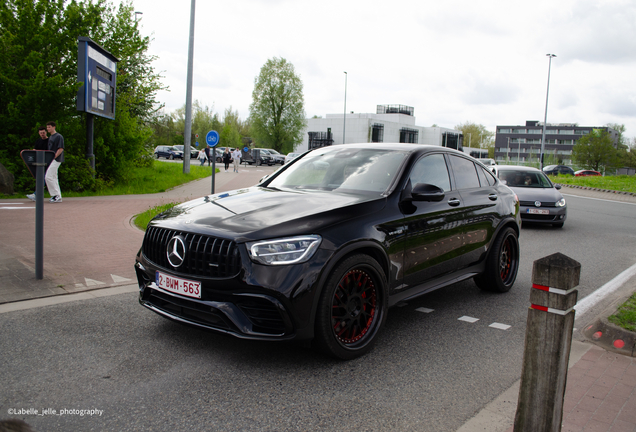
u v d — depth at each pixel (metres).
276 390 2.89
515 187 11.30
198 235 3.18
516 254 5.45
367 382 3.04
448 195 4.43
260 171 32.84
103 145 13.58
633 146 106.06
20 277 4.97
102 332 3.73
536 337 2.12
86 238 6.99
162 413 2.60
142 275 3.64
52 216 8.62
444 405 2.79
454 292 5.31
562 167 52.19
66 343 3.51
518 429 2.20
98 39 14.46
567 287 2.04
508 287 5.31
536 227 10.98
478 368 3.32
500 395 2.93
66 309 4.22
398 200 3.82
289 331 3.01
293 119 67.69
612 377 3.21
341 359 3.30
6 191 11.07
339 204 3.53
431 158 4.47
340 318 3.24
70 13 12.16
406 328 4.10
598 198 20.44
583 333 4.08
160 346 3.50
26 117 11.44
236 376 3.06
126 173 14.63
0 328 3.74
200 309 3.14
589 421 2.63
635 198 20.73
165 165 24.17
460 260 4.53
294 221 3.18
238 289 2.99
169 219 3.53
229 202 3.74
